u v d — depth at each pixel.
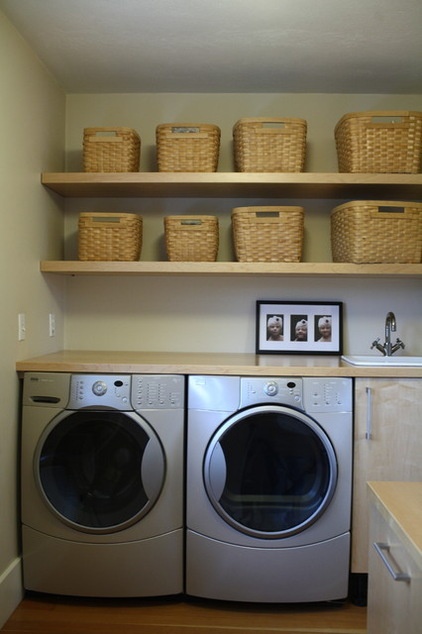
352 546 2.06
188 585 2.06
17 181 2.05
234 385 2.03
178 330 2.67
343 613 2.06
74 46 2.14
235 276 2.61
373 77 2.42
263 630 1.95
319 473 2.04
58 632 1.92
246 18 1.91
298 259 2.30
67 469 2.08
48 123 2.39
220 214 2.64
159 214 2.66
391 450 2.05
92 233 2.33
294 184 2.29
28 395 2.07
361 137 2.24
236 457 2.03
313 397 2.02
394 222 2.22
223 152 2.63
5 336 1.98
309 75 2.41
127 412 2.04
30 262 2.21
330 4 1.81
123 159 2.31
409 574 0.95
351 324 2.64
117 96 2.63
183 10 1.86
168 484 2.05
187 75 2.42
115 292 2.68
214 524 2.04
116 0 1.80
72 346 2.67
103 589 2.07
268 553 2.03
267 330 2.63
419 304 2.62
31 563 2.09
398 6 1.82
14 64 2.00
